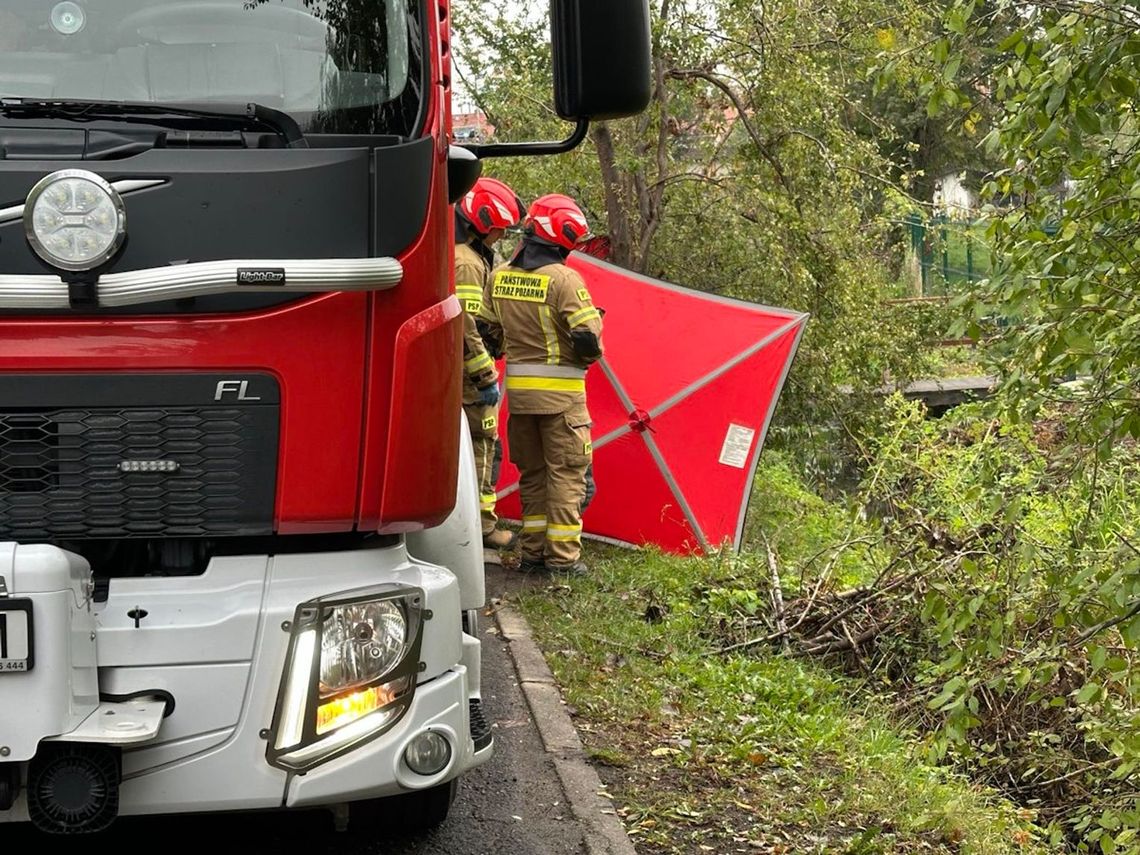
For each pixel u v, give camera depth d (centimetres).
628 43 353
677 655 662
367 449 324
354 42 334
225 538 329
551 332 766
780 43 1330
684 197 1445
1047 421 489
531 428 792
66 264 299
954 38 413
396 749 323
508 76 1388
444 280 337
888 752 563
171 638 310
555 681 599
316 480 322
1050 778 623
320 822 430
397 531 333
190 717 310
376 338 322
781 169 1405
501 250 1254
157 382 315
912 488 782
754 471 869
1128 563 400
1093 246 402
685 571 816
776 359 870
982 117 454
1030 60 390
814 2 1353
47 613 290
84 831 300
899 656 720
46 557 292
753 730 554
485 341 782
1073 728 642
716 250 1455
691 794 483
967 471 656
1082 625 440
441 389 333
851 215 1398
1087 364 398
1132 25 365
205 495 319
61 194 298
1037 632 526
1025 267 416
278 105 327
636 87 356
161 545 330
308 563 324
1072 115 389
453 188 378
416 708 327
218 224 311
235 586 319
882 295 1451
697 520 870
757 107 1374
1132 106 396
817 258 1401
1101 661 414
